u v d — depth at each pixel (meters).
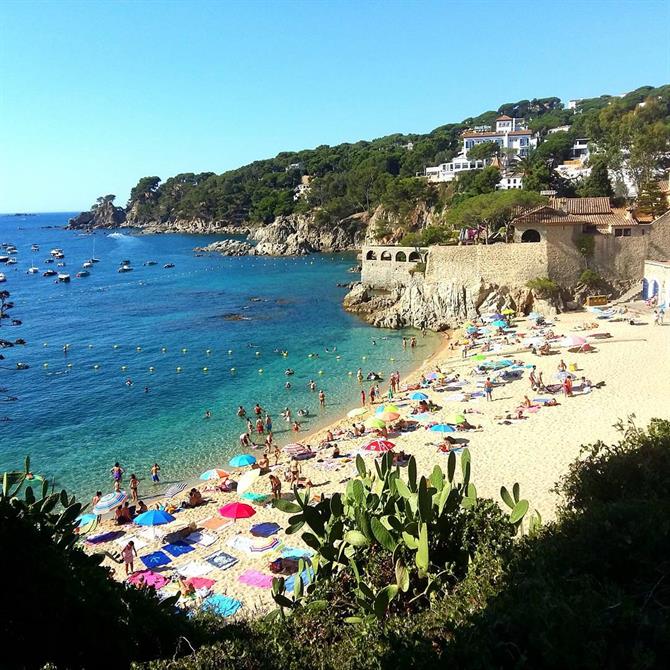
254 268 155.62
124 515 33.16
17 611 11.58
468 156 194.88
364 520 14.62
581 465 16.88
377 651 9.88
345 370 64.06
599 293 75.12
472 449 37.88
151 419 52.34
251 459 39.06
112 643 12.28
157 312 102.19
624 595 9.27
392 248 104.69
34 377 65.88
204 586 25.55
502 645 8.52
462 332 73.19
